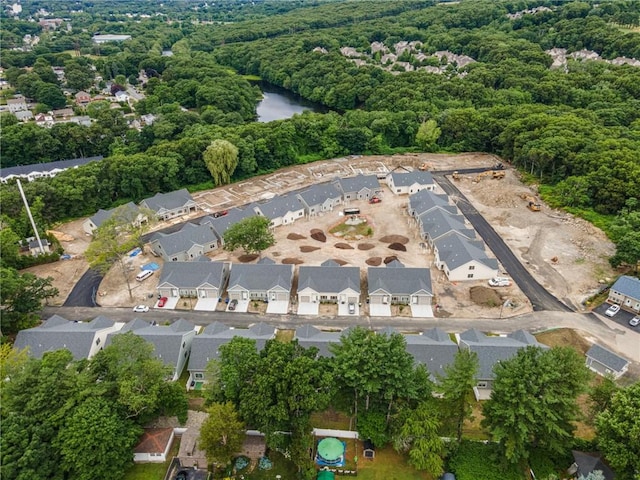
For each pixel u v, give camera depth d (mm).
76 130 143500
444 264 83875
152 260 89688
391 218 105625
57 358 49688
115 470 44875
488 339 61969
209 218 97500
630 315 72062
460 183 125312
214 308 75188
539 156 117438
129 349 50750
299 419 45562
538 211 107188
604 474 43500
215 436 44094
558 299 76562
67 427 43469
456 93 175125
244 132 139875
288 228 101375
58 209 106312
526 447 48469
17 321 67375
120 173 113625
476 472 46906
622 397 43031
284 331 69312
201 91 181000
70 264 89188
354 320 72000
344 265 86188
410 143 158000
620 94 159000
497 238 96188
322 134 149250
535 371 44875
